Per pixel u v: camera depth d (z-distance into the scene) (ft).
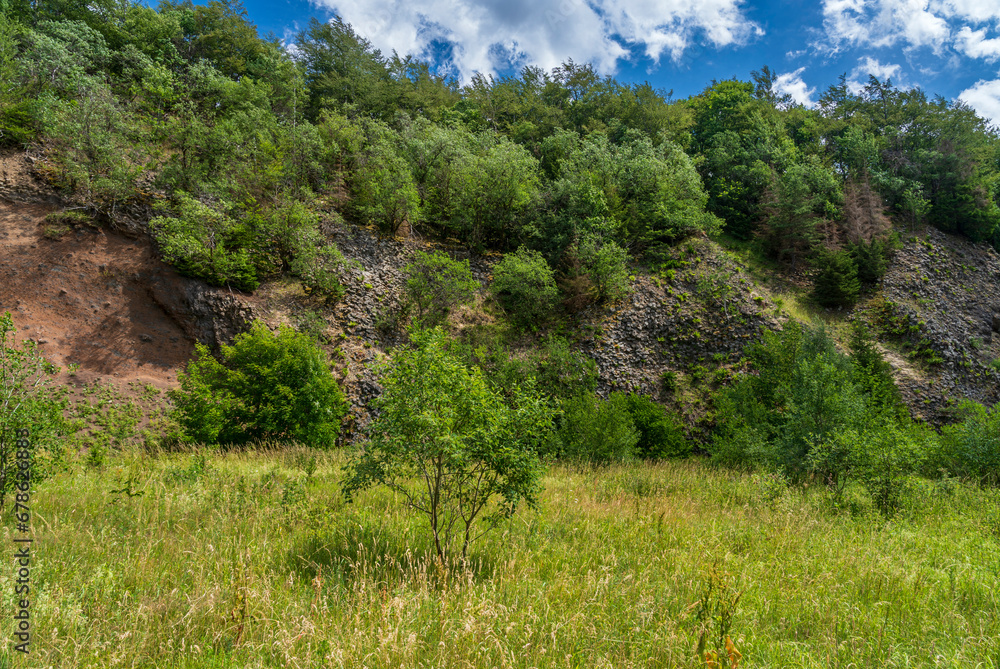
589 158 105.40
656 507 26.16
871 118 146.51
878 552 19.58
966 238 117.50
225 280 64.28
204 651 10.58
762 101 151.23
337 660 9.57
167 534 17.17
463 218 88.58
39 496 20.57
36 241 60.29
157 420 51.67
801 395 40.70
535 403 17.75
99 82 79.36
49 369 21.38
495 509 23.11
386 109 129.59
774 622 13.76
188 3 126.21
